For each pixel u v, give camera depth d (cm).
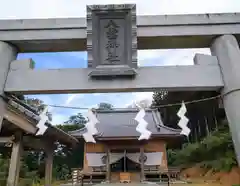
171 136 1634
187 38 566
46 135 979
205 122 2491
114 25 543
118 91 531
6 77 533
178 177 1691
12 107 710
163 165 1706
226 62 526
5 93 528
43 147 1004
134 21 533
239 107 484
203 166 1753
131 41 528
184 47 608
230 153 1441
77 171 1662
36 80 526
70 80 524
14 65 543
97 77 519
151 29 558
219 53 546
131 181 1580
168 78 522
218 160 1523
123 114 2169
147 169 1680
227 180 1313
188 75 526
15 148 840
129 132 1695
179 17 566
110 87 517
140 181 1506
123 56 529
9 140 851
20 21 565
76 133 1689
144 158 1697
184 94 2617
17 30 562
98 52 530
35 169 2231
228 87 508
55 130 924
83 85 519
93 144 1817
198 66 535
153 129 1758
